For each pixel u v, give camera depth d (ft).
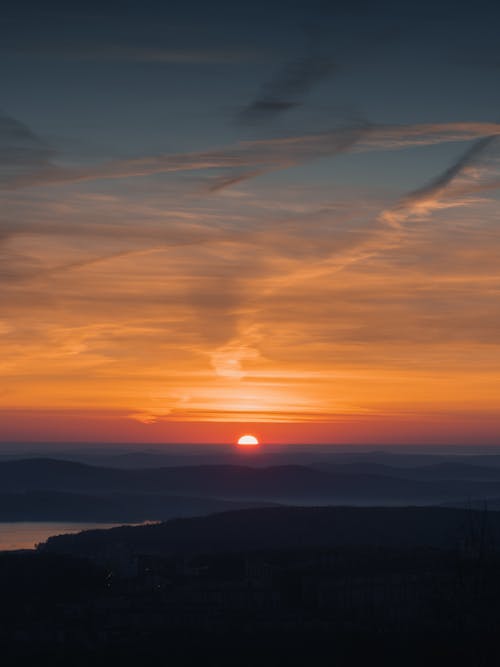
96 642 232.53
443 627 217.15
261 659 217.36
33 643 232.12
